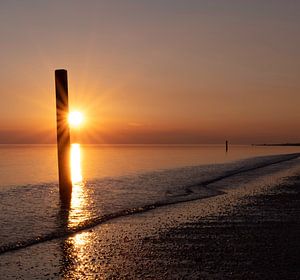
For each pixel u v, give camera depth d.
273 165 45.25
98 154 111.19
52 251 9.91
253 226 12.25
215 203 17.36
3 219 14.49
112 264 8.73
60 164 21.42
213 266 8.38
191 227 12.33
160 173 36.31
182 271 8.12
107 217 14.51
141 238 11.07
